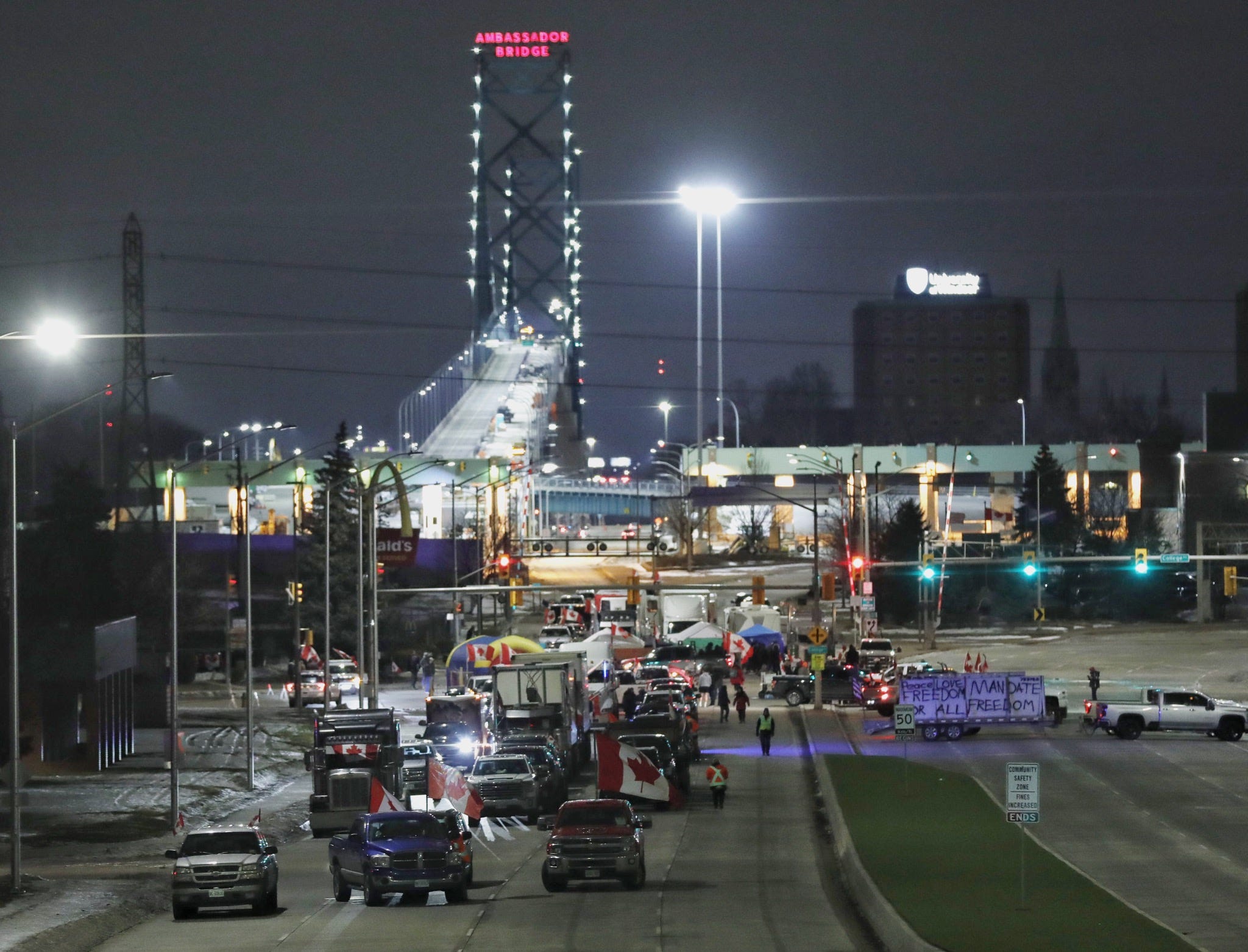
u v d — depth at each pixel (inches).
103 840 5605.3
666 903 4035.4
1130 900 3929.6
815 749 7849.4
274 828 5905.5
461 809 5502.0
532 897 4207.7
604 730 6530.5
